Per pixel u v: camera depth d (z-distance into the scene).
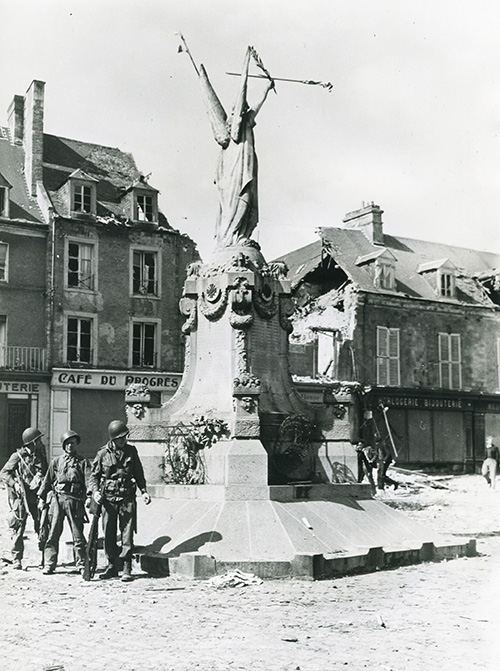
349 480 12.41
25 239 33.75
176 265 37.06
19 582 9.29
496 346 41.19
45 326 33.69
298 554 9.29
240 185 13.05
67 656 6.09
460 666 5.74
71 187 34.78
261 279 12.63
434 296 39.88
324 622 7.12
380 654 6.07
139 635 6.70
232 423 11.33
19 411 32.72
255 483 10.74
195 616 7.36
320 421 12.74
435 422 38.72
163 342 36.41
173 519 10.59
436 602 7.98
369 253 40.69
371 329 37.75
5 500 21.98
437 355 39.41
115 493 9.37
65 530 12.44
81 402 33.84
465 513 18.41
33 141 35.56
